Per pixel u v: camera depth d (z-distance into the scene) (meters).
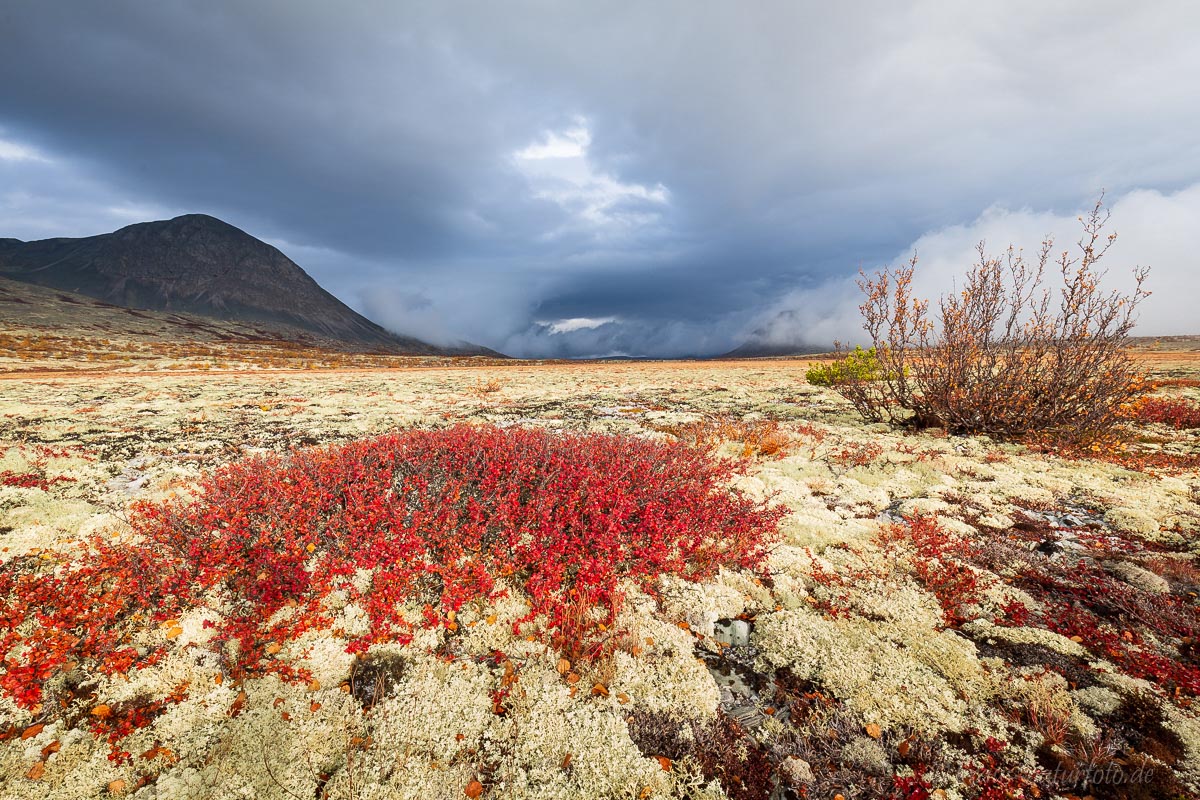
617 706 0.81
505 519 1.22
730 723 0.80
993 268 2.44
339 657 0.90
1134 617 1.03
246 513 1.23
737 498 1.63
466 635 0.97
